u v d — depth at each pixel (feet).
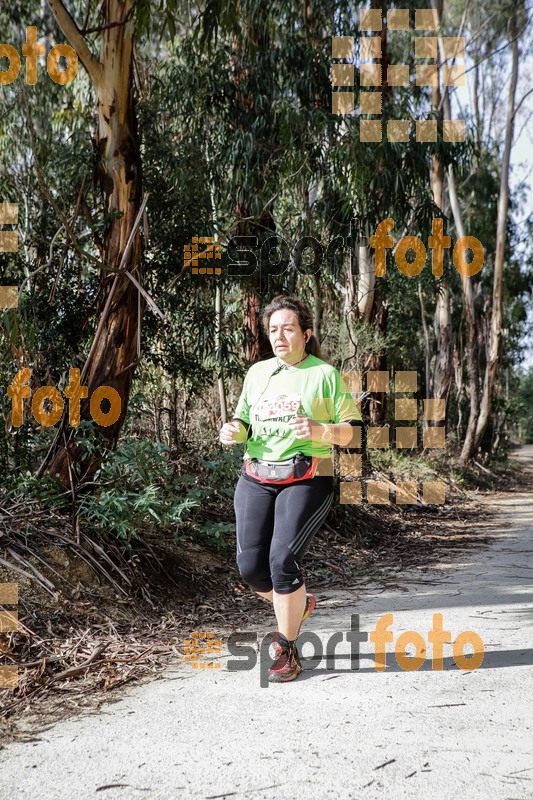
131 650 13.67
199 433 30.78
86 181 24.99
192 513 22.26
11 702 11.23
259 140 31.60
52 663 12.77
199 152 28.32
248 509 12.70
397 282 43.52
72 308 23.77
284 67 31.89
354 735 9.93
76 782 8.73
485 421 70.90
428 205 35.68
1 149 28.58
